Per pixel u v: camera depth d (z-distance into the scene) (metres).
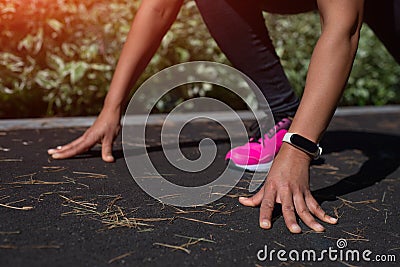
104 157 1.92
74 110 3.07
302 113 1.41
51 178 1.71
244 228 1.40
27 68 2.88
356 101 3.88
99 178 1.74
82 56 2.99
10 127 2.49
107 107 1.92
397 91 4.00
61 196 1.56
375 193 1.78
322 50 1.41
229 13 1.82
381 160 2.25
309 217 1.40
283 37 3.53
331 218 1.44
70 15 2.94
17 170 1.78
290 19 3.56
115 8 3.04
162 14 1.80
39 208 1.45
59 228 1.33
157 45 1.86
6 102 2.91
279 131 1.94
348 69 1.42
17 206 1.46
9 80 2.87
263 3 1.84
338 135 2.74
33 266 1.12
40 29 2.84
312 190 1.78
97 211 1.46
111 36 3.03
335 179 1.92
